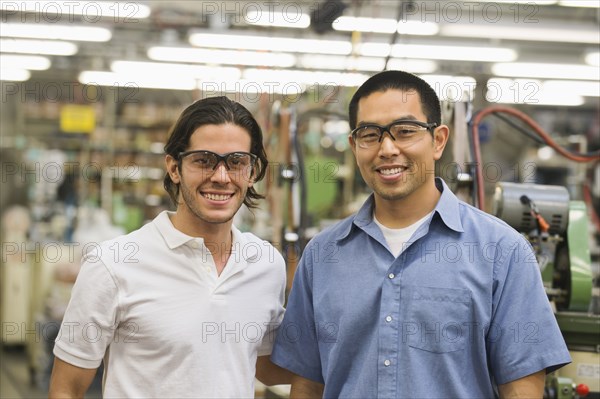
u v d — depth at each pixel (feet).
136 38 20.26
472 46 19.15
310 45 18.12
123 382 5.34
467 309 5.27
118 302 5.35
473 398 5.29
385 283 5.44
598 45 19.98
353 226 5.78
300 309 6.03
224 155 5.35
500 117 8.91
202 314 5.39
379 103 5.37
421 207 5.57
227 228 5.67
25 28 19.11
